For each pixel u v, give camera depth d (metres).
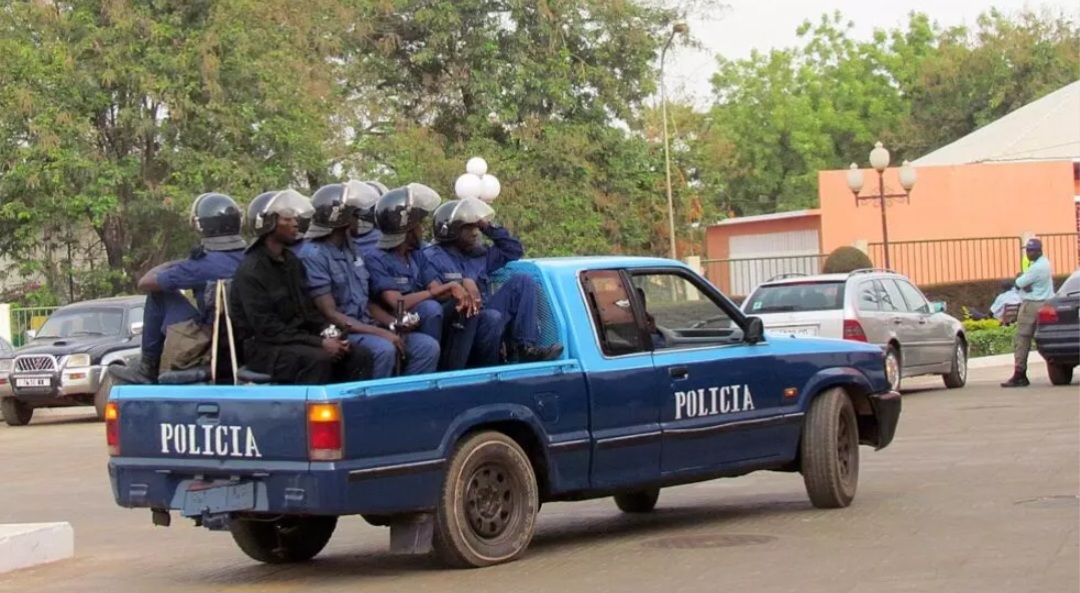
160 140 37.75
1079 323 22.20
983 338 31.12
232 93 37.75
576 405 9.78
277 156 38.34
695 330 10.88
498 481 9.39
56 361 24.98
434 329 9.43
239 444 8.77
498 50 45.03
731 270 38.00
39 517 13.34
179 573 10.01
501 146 44.88
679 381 10.44
